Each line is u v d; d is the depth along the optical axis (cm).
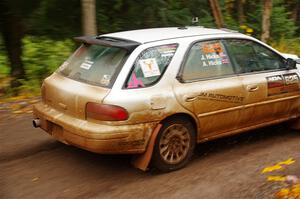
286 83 620
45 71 1066
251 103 582
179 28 604
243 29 1434
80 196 473
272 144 623
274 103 609
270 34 1617
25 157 580
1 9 929
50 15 980
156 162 515
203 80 540
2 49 1184
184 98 517
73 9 999
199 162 562
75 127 493
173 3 1207
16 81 985
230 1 1574
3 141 637
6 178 518
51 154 589
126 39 534
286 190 445
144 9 1127
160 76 511
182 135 530
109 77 497
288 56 723
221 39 573
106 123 479
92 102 485
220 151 601
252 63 596
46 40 1122
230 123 569
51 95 545
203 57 549
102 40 542
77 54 568
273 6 1661
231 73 569
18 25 976
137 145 495
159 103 499
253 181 488
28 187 496
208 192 469
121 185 498
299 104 642
